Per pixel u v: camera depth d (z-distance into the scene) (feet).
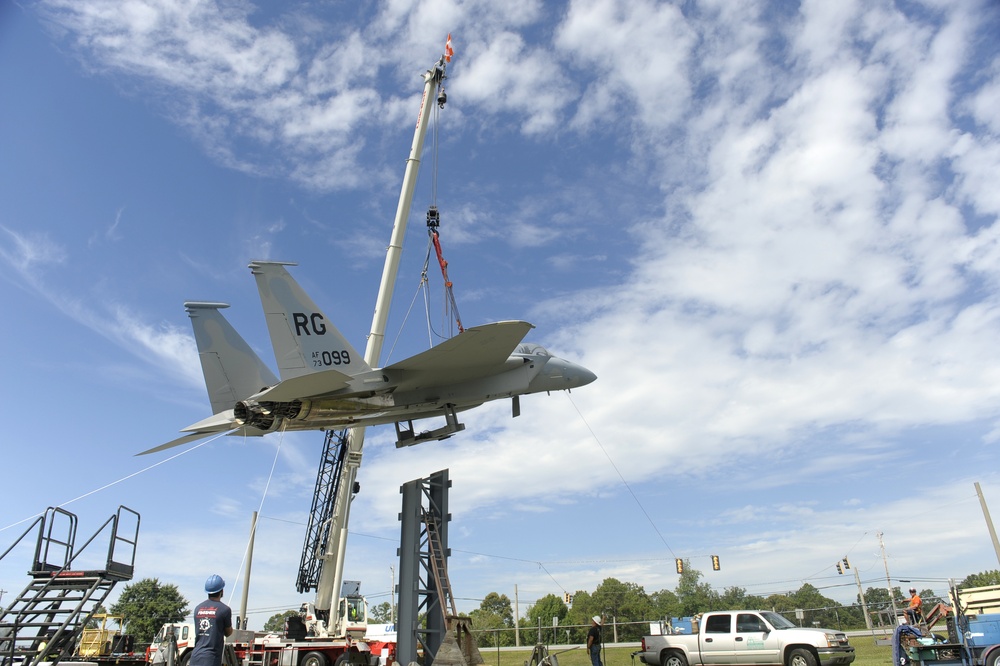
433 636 44.86
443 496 47.37
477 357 55.52
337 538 75.46
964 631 44.27
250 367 61.26
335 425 56.49
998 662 41.68
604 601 201.36
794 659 52.70
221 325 61.31
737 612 56.80
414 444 60.95
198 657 27.50
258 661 70.90
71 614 36.17
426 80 86.33
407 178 80.89
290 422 54.03
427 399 58.23
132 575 40.22
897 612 59.31
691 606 195.21
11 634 36.37
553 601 205.26
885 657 66.85
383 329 76.23
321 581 74.90
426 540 46.88
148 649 75.77
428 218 93.04
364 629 72.90
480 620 222.28
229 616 28.86
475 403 62.34
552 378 65.31
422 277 90.74
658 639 58.65
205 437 56.24
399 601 43.65
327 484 84.84
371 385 54.70
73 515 40.19
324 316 56.44
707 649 55.88
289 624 72.54
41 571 38.06
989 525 95.35
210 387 59.67
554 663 40.96
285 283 55.77
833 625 178.81
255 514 101.50
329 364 55.52
